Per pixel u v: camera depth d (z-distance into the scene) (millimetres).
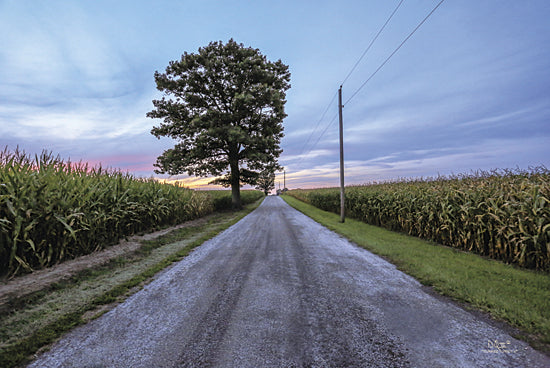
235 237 9594
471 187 8297
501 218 6297
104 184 8539
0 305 3668
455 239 7945
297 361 2336
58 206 5883
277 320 3154
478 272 5105
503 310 3287
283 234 10188
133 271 5441
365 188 17281
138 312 3453
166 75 25172
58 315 3422
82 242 6590
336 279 4742
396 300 3773
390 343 2637
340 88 15570
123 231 9164
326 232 10703
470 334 2811
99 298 3855
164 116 25812
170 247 7918
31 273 5094
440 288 4168
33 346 2641
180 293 4133
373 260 6156
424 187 11141
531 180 7926
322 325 3020
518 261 5730
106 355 2482
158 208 11195
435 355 2424
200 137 22016
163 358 2412
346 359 2365
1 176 5555
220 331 2904
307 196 37719
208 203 20641
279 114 26609
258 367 2248
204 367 2264
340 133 15391
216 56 24219
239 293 4070
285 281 4637
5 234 4836
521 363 2295
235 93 23812
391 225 11984
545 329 2805
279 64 27750
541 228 5363
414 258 6141
